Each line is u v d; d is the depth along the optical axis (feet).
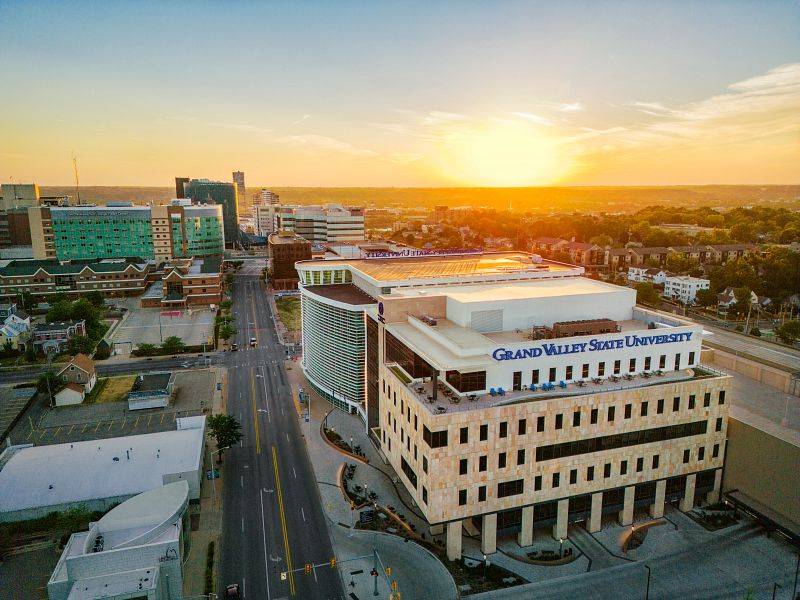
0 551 259.39
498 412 248.11
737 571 250.16
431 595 234.79
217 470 339.16
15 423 404.16
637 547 267.59
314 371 456.04
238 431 391.24
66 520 272.72
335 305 406.00
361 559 258.98
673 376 290.15
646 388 272.51
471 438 245.86
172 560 229.04
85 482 298.15
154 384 450.71
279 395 459.32
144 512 254.68
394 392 293.84
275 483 325.01
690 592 237.45
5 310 648.79
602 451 270.67
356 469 338.54
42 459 320.29
